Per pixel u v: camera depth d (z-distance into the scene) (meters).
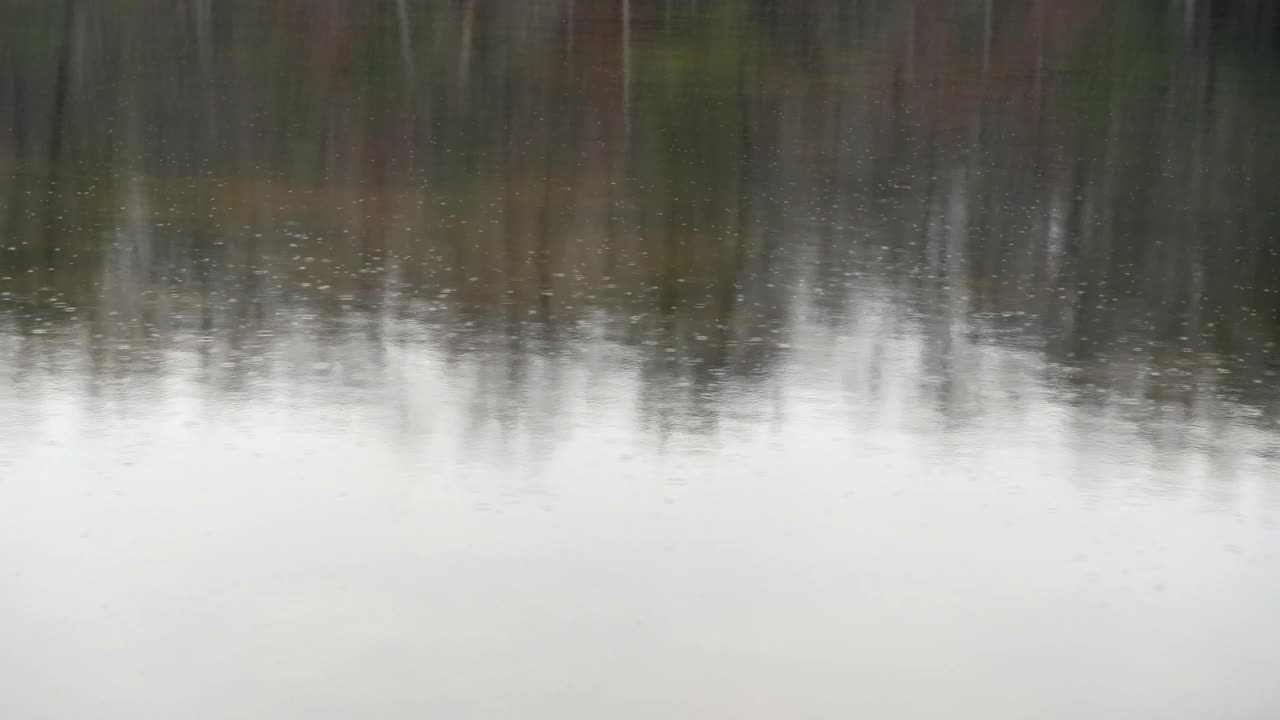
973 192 24.77
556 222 21.52
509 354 15.45
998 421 14.02
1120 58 42.19
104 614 10.05
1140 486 12.66
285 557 10.89
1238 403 14.73
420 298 17.36
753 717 9.16
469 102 32.50
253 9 46.72
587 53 40.12
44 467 12.23
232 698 9.17
